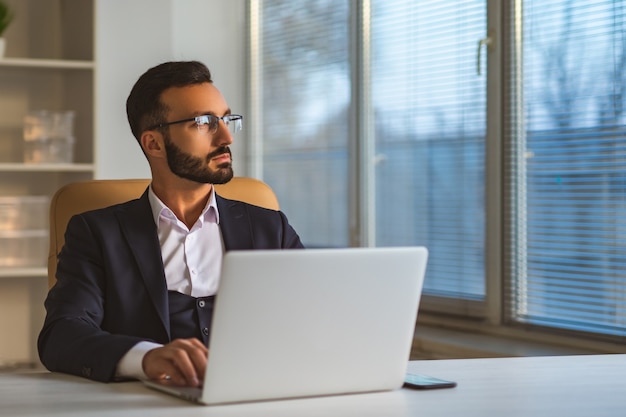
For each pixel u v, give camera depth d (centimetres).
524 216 335
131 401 147
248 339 141
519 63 335
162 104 212
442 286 374
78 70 400
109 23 427
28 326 418
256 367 143
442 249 372
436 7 371
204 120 210
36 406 143
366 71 409
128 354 165
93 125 390
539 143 327
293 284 141
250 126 488
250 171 490
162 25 438
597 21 303
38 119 391
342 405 144
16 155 416
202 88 213
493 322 348
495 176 344
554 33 320
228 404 144
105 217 211
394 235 397
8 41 416
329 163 434
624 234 296
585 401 147
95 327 185
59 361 176
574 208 314
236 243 220
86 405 144
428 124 376
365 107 410
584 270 311
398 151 393
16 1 416
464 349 325
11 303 416
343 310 147
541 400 148
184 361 154
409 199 388
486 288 350
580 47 310
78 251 207
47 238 388
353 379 151
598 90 303
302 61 451
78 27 403
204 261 217
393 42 394
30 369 407
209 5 470
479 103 351
